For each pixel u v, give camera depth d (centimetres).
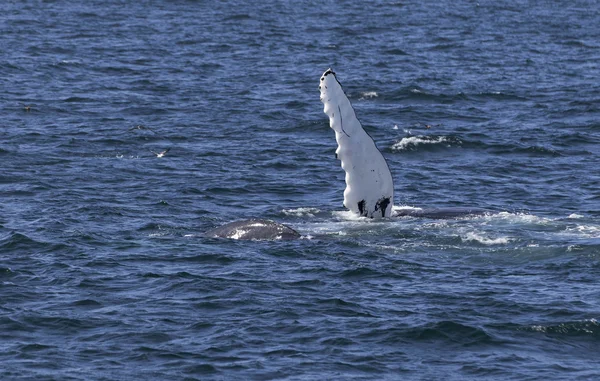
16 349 7769
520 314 8538
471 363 7625
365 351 7800
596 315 8488
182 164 14400
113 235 10656
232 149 15525
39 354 7694
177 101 19800
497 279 9381
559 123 18212
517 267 9706
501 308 8656
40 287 9062
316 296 8906
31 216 11350
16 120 17388
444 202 12588
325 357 7681
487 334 8119
